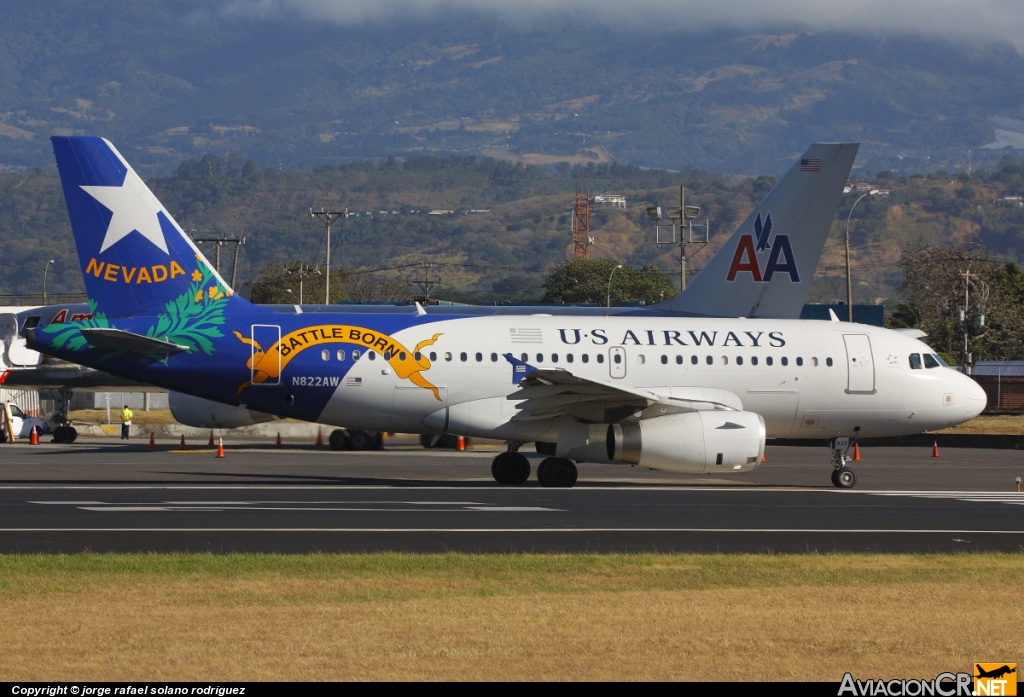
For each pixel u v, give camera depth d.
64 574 52.53
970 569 57.78
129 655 38.28
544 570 55.41
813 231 130.50
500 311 144.62
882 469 133.88
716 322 112.62
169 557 57.34
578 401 100.31
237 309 104.31
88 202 102.00
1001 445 183.88
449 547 62.81
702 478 118.19
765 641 41.53
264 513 76.12
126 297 102.75
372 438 162.12
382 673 36.69
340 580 51.97
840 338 112.94
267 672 36.59
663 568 56.50
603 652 39.56
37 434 178.38
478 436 104.44
